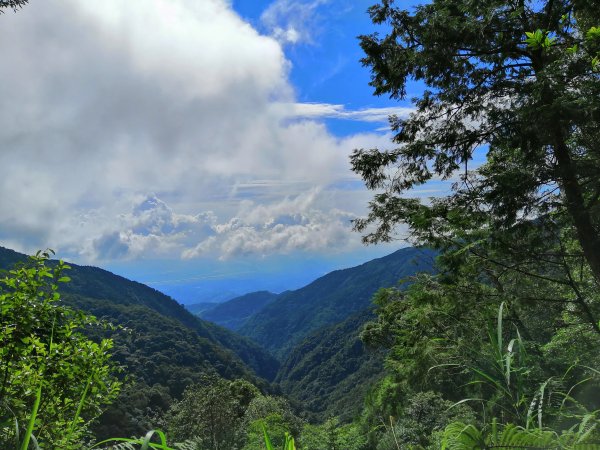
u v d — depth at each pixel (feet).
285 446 4.05
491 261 29.86
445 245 29.89
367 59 31.09
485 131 30.27
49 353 10.17
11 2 17.26
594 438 4.25
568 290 29.04
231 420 81.25
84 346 10.92
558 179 26.20
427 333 26.68
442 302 27.58
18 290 10.18
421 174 33.22
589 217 25.32
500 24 27.96
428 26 29.48
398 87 31.73
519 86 27.22
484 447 4.05
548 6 26.81
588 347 22.67
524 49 28.14
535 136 25.39
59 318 11.15
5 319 9.82
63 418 9.68
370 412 47.29
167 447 3.46
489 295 28.37
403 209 32.76
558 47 25.71
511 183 25.40
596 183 24.86
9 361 9.37
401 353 29.01
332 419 54.13
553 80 21.91
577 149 27.94
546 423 5.08
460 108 31.55
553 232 27.53
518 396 4.76
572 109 20.99
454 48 29.63
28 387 9.21
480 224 28.63
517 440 4.10
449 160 31.48
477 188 29.48
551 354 22.84
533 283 29.50
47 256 10.84
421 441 23.57
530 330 28.07
